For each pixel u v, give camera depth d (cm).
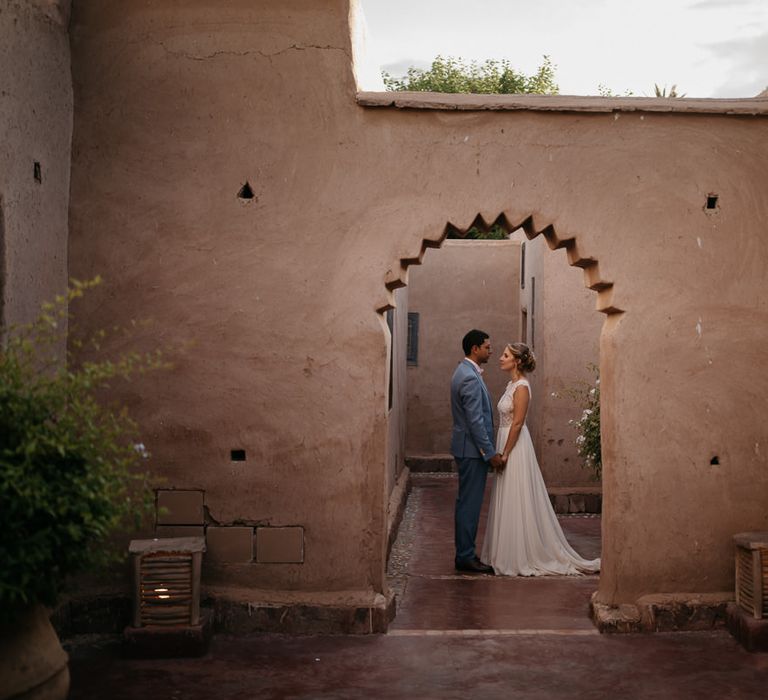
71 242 600
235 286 602
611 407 607
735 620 580
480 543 927
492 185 602
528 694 495
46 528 380
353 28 605
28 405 391
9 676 373
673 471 606
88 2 602
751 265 612
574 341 1115
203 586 600
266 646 570
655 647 569
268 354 602
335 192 601
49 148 569
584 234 605
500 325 1530
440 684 509
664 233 608
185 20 600
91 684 505
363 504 601
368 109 602
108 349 601
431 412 1522
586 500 1087
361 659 548
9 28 514
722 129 612
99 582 595
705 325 609
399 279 604
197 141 600
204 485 602
